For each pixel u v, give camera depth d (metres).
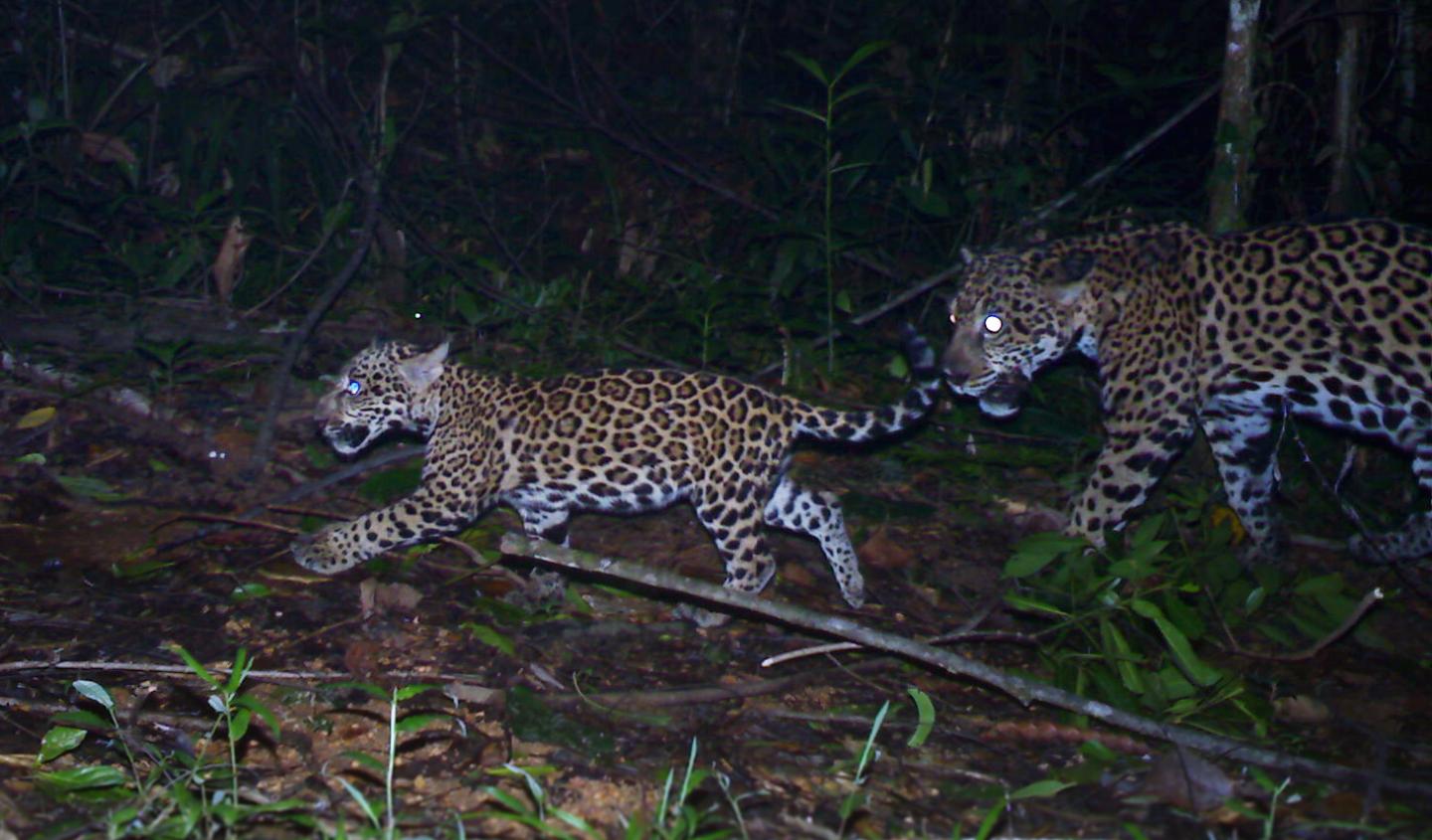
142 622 5.73
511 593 6.29
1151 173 10.39
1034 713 5.52
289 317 9.08
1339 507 7.97
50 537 6.38
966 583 6.91
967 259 7.47
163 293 9.15
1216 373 7.14
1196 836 4.46
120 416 7.55
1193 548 7.32
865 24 11.79
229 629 5.71
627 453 6.34
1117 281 7.25
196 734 4.86
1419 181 9.43
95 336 8.34
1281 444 8.44
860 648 5.59
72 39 10.59
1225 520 7.54
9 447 7.21
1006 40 10.37
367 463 7.14
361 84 11.67
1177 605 5.89
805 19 12.55
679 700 5.32
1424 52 9.57
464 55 12.04
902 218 10.77
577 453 6.37
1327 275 7.02
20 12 10.66
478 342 9.03
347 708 5.07
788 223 9.35
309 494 7.04
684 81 12.38
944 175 10.55
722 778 4.43
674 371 6.53
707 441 6.28
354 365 6.64
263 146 9.97
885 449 8.30
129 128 10.48
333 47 11.47
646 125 11.33
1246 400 7.20
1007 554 7.25
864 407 8.54
